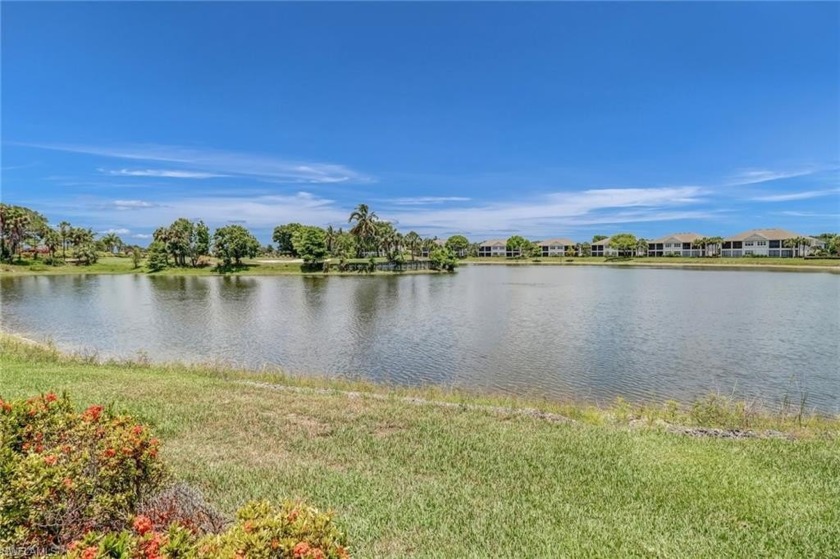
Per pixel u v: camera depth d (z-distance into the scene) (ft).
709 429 32.32
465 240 581.94
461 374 64.59
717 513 20.29
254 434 28.78
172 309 133.18
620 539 18.11
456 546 17.39
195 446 26.53
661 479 23.48
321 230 339.77
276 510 11.70
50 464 12.69
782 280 228.02
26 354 55.01
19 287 204.44
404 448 26.94
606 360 71.92
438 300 154.30
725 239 421.59
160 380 43.86
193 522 15.30
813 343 83.35
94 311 128.36
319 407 34.99
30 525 11.76
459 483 22.61
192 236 329.11
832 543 18.24
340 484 22.03
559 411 37.88
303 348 81.61
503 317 115.85
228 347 82.69
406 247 394.32
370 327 102.42
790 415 42.70
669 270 327.26
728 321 107.14
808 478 23.88
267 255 475.31
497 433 29.81
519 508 20.29
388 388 47.96
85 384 40.42
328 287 210.38
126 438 14.93
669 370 66.33
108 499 13.48
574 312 123.54
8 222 303.48
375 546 17.26
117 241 447.83
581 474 23.94
